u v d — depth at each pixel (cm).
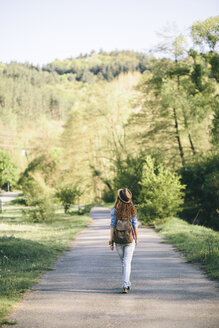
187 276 753
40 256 1091
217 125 3072
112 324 445
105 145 5684
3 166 10694
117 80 5803
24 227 2330
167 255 1095
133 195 2572
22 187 3109
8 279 720
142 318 467
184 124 3788
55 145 7294
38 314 493
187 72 3631
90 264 949
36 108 18200
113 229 625
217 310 496
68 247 1381
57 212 4366
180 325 435
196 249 1121
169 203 2189
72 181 5706
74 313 496
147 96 4181
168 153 3916
